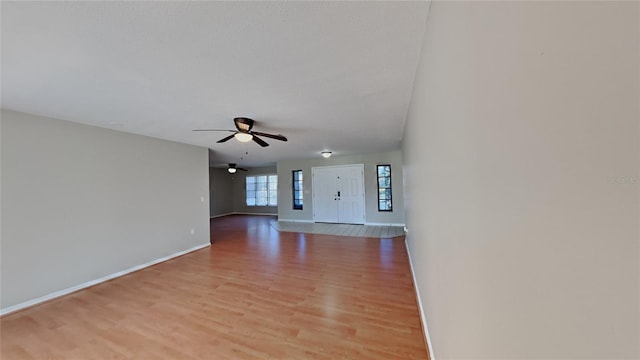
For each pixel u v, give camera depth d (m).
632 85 0.25
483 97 0.61
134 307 2.58
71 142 3.17
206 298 2.75
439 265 1.28
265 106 2.63
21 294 2.70
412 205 3.01
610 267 0.29
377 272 3.44
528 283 0.45
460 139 0.80
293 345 1.91
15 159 2.71
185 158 4.82
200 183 5.14
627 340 0.27
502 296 0.54
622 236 0.27
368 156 7.22
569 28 0.34
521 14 0.44
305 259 4.13
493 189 0.57
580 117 0.32
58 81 1.95
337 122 3.41
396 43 1.53
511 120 0.48
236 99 2.41
